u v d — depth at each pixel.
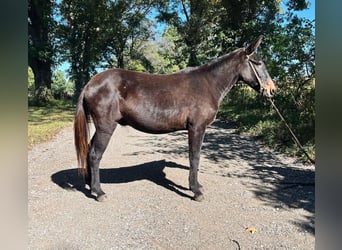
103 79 3.99
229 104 16.06
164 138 9.09
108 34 21.22
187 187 4.86
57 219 3.69
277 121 9.21
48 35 19.72
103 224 3.60
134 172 5.60
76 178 5.18
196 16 19.70
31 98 19.11
